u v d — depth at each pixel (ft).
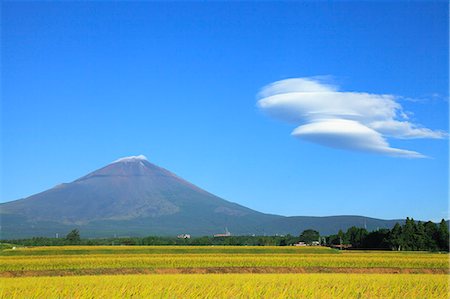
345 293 118.32
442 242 386.32
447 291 127.54
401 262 230.07
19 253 284.00
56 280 138.41
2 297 106.11
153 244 477.77
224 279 143.02
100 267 213.66
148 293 112.27
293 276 159.84
